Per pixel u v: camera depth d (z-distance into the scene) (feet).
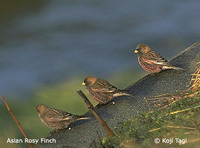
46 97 49.80
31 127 40.06
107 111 34.09
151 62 38.14
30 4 83.56
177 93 33.65
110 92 35.32
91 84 36.35
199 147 24.17
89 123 32.94
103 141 27.50
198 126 26.61
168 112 29.40
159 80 36.96
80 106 46.68
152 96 34.40
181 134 26.03
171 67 37.47
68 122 33.01
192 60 38.73
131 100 34.71
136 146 26.07
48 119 33.24
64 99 48.01
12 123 41.39
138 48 39.50
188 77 36.14
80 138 31.12
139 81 37.78
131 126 28.96
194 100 30.04
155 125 28.12
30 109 45.70
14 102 47.55
